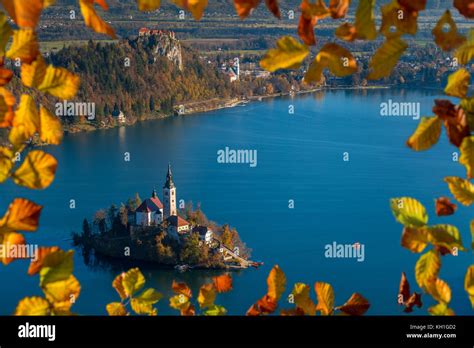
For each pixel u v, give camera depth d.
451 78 1.72
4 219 1.62
